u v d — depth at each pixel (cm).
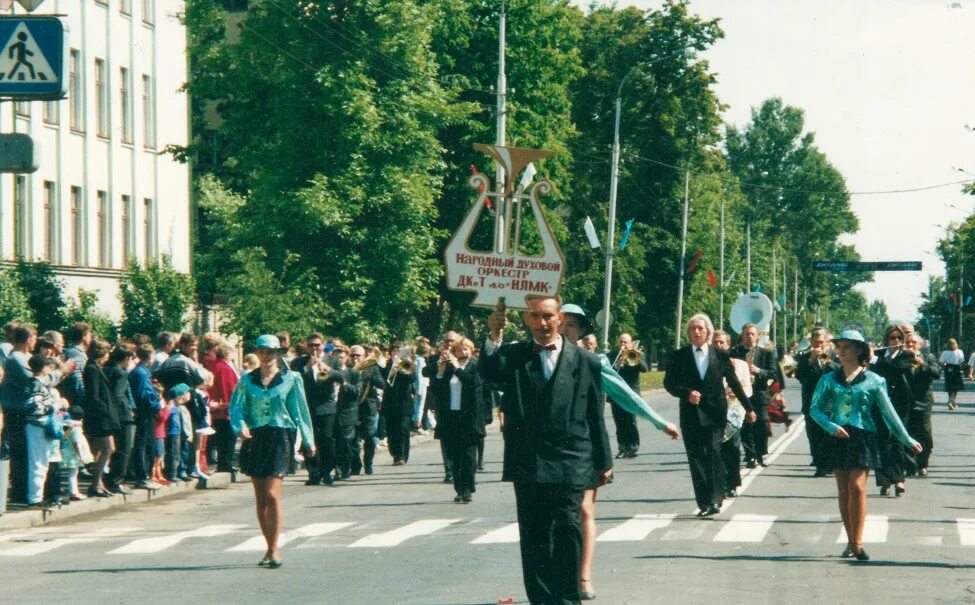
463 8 5316
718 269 10481
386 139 4375
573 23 5922
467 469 2067
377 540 1633
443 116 4481
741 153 14000
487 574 1339
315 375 2430
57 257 4578
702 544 1540
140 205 5134
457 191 5584
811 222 13888
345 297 4328
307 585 1290
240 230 4331
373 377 2625
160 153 5097
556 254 1342
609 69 7788
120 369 2133
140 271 4225
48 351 1975
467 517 1873
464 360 2097
